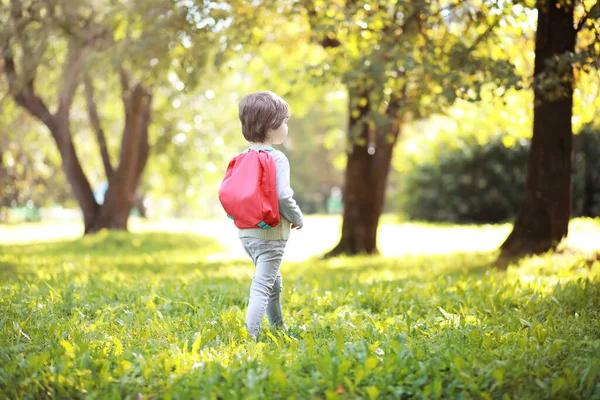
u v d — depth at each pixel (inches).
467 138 913.5
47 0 447.2
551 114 344.2
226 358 132.3
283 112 156.9
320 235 856.9
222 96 753.0
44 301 198.4
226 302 208.5
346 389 115.0
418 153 967.6
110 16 392.5
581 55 288.5
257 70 575.8
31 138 758.5
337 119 766.5
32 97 629.3
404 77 345.7
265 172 148.9
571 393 113.6
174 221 1268.5
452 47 320.2
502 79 303.3
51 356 132.3
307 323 176.1
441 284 236.1
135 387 117.3
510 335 149.8
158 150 729.6
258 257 155.5
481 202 967.6
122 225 699.4
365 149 498.0
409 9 304.0
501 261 337.7
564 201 349.1
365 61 334.3
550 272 277.3
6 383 117.0
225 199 151.1
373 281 240.1
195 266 410.0
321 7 349.7
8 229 1065.5
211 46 377.1
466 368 121.5
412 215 1048.8
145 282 250.2
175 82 596.7
